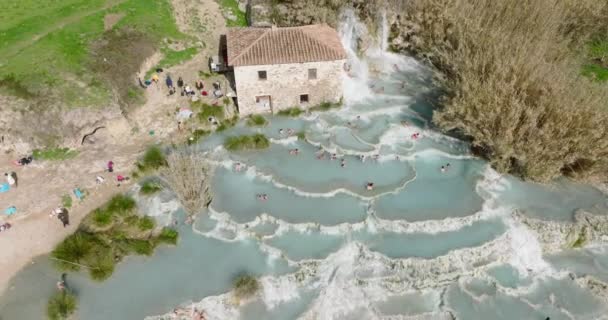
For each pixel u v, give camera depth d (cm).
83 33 5225
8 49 4884
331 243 3697
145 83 5122
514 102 3978
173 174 3775
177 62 5428
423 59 5875
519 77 4281
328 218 3847
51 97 4509
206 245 3738
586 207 4022
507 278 3600
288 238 3741
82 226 3819
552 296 3506
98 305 3309
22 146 4375
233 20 6203
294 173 4272
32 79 4584
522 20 5291
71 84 4662
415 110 5075
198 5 6244
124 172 4291
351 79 5488
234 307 3344
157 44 5516
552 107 4034
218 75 5350
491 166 4409
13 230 3762
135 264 3594
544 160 4069
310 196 4044
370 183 4100
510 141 4088
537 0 5319
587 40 5794
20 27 5191
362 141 4619
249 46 4603
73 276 3500
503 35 4809
